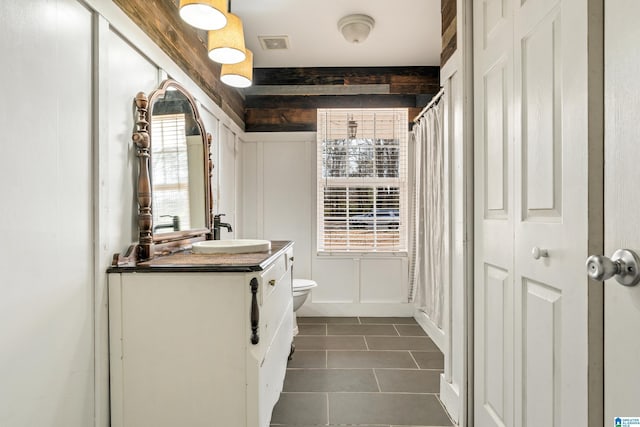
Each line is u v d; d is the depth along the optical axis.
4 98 0.87
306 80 3.60
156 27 1.63
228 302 1.26
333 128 3.61
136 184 1.48
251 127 3.60
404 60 3.44
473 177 1.64
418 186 3.29
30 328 0.95
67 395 1.08
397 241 3.60
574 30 0.92
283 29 2.86
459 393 1.72
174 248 1.74
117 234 1.34
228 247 1.66
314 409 1.91
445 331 2.00
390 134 3.60
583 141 0.89
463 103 1.65
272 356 1.50
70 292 1.09
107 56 1.25
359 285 3.60
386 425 1.77
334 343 2.87
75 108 1.11
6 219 0.88
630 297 0.74
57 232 1.04
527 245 1.18
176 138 1.81
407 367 2.42
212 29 1.64
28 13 0.94
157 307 1.26
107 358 1.25
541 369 1.11
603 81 0.84
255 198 3.59
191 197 1.97
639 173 0.72
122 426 1.26
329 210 3.61
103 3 1.22
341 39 3.02
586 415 0.87
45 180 1.00
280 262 1.74
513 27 1.27
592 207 0.86
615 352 0.79
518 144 1.24
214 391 1.26
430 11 2.62
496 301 1.42
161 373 1.26
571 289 0.95
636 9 0.72
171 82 1.72
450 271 1.94
